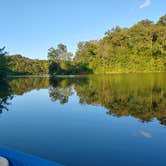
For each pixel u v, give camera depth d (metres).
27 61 90.94
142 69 69.25
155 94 18.52
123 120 10.53
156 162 6.07
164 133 8.45
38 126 9.99
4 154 4.64
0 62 50.19
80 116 11.66
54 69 80.75
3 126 10.15
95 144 7.47
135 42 71.94
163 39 66.56
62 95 20.62
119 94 19.42
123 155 6.54
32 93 23.22
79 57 86.69
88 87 27.34
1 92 24.88
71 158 6.41
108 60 74.88
